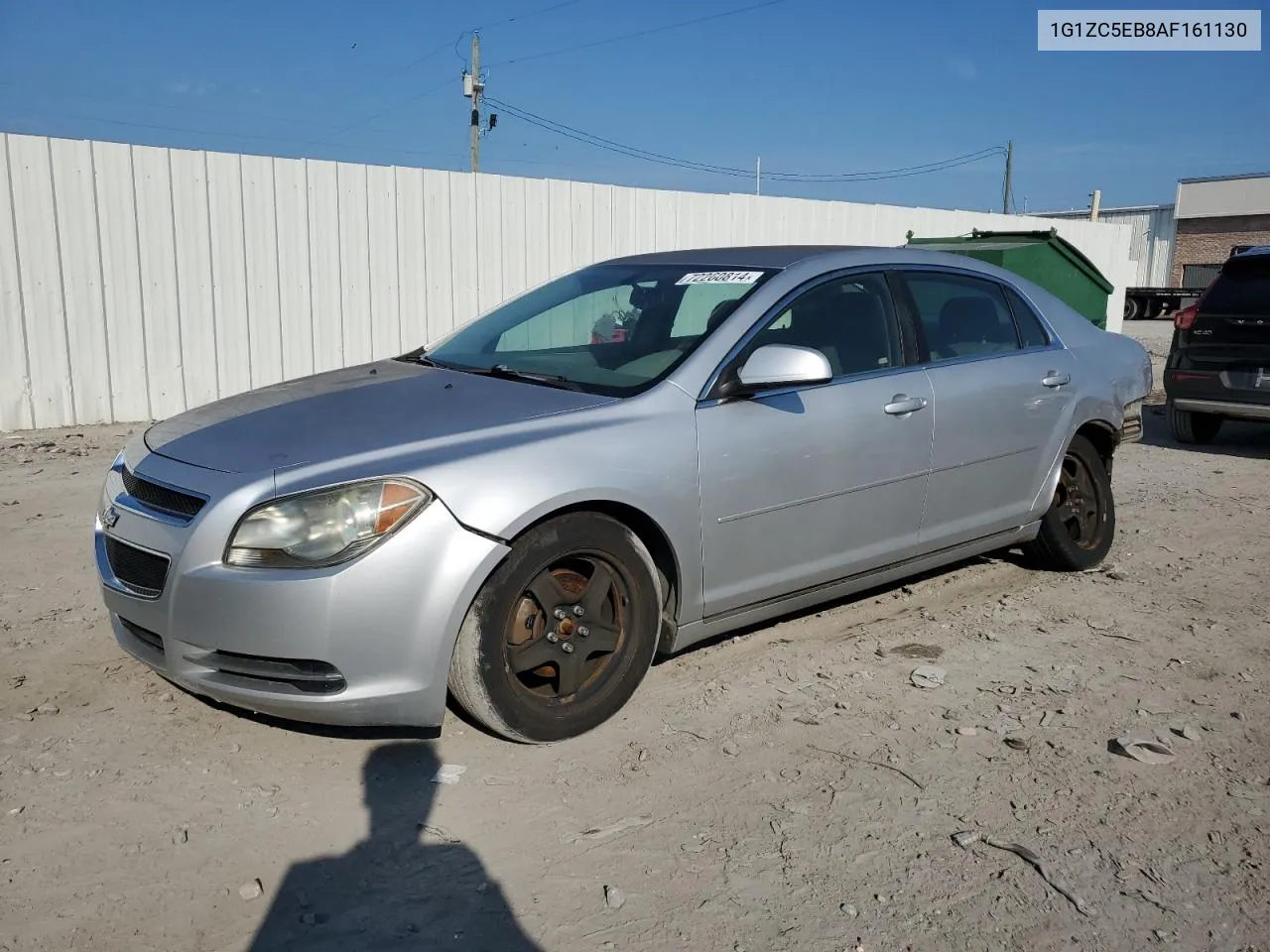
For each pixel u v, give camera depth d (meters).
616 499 3.58
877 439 4.39
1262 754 3.69
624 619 3.73
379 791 3.32
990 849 3.08
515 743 3.62
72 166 9.22
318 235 10.54
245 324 10.28
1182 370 9.71
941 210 16.30
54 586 5.14
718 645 4.57
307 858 2.98
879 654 4.51
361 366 4.76
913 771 3.52
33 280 9.16
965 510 4.89
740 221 13.79
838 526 4.33
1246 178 42.28
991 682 4.25
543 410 3.71
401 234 11.04
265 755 3.54
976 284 5.14
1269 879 2.96
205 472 3.37
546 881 2.90
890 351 4.61
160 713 3.81
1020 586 5.48
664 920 2.74
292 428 3.63
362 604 3.16
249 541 3.19
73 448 8.55
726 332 4.07
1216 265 43.66
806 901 2.82
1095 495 5.70
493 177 11.54
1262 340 9.19
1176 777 3.51
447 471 3.30
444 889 2.86
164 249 9.76
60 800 3.23
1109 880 2.94
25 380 9.25
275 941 2.64
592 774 3.44
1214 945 2.68
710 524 3.88
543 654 3.54
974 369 4.88
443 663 3.28
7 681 4.05
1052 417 5.24
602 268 5.07
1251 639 4.79
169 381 9.97
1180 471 8.81
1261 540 6.47
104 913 2.72
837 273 4.51
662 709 3.92
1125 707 4.04
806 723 3.84
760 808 3.27
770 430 4.02
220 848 3.01
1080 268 13.00
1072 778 3.49
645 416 3.75
